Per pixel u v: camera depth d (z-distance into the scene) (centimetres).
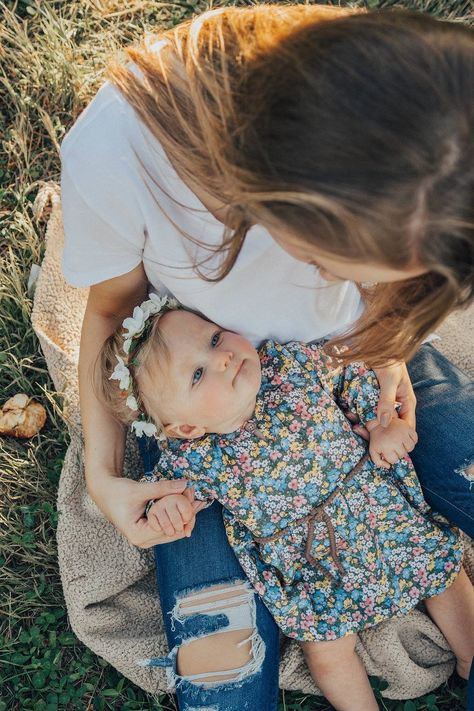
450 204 115
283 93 113
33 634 241
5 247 288
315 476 208
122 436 209
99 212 158
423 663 231
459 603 224
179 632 201
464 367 258
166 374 195
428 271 129
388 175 112
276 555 209
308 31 118
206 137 128
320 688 220
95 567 235
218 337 196
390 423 212
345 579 213
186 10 316
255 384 197
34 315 264
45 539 248
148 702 234
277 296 188
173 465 206
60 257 271
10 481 255
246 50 125
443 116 110
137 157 152
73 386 255
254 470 205
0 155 298
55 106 301
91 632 230
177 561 206
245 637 200
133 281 186
